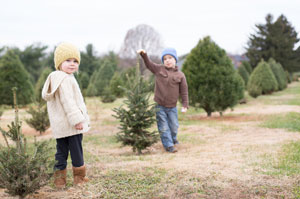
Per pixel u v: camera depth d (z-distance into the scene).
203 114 11.38
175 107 5.27
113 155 4.73
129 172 3.30
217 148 4.73
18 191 2.38
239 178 2.91
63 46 2.79
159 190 2.70
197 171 3.20
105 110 14.34
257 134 6.04
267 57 51.25
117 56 42.72
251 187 2.65
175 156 4.22
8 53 15.62
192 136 6.32
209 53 9.81
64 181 2.92
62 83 2.70
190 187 2.72
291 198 2.39
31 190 2.41
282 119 8.14
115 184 2.90
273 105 13.38
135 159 4.13
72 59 2.83
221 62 9.80
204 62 9.79
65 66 2.80
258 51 51.12
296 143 4.60
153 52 35.12
